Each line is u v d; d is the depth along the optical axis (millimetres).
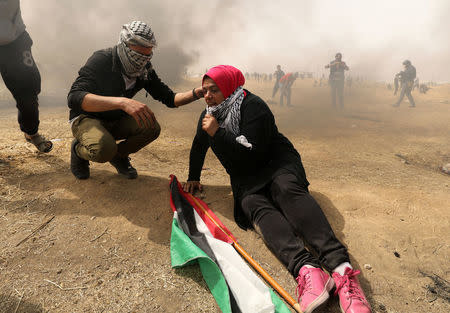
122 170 2938
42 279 1808
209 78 2293
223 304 1648
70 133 4848
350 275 1739
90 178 2910
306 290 1707
